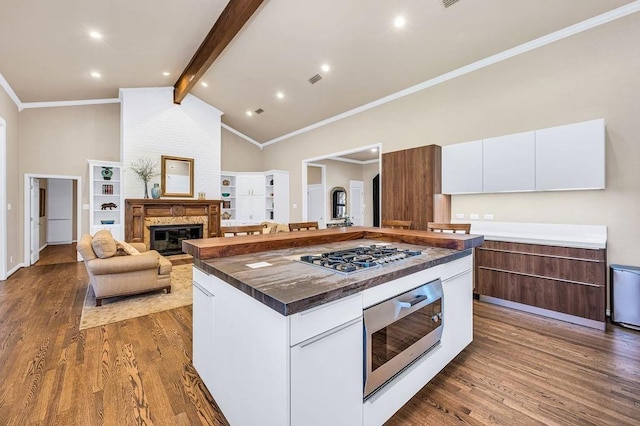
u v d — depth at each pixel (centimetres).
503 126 370
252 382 127
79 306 337
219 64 526
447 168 402
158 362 216
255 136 845
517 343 244
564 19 308
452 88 420
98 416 159
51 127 578
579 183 296
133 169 620
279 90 570
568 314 286
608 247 298
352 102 552
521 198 360
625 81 287
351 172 971
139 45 439
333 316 120
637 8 279
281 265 158
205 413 162
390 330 150
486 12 316
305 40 412
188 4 364
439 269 190
